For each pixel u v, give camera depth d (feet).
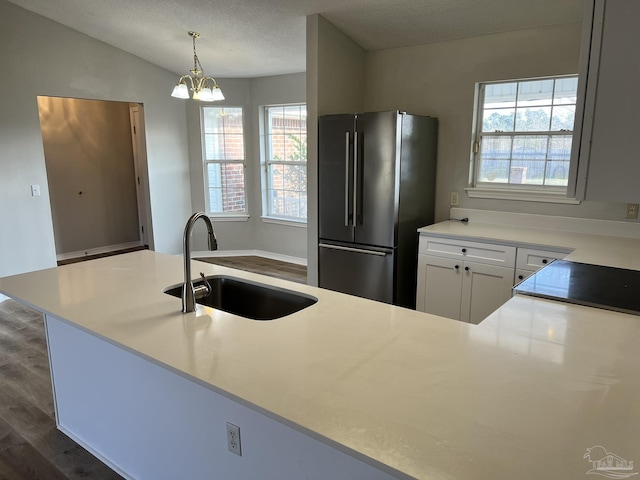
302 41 14.07
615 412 3.50
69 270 7.97
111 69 16.29
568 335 4.94
